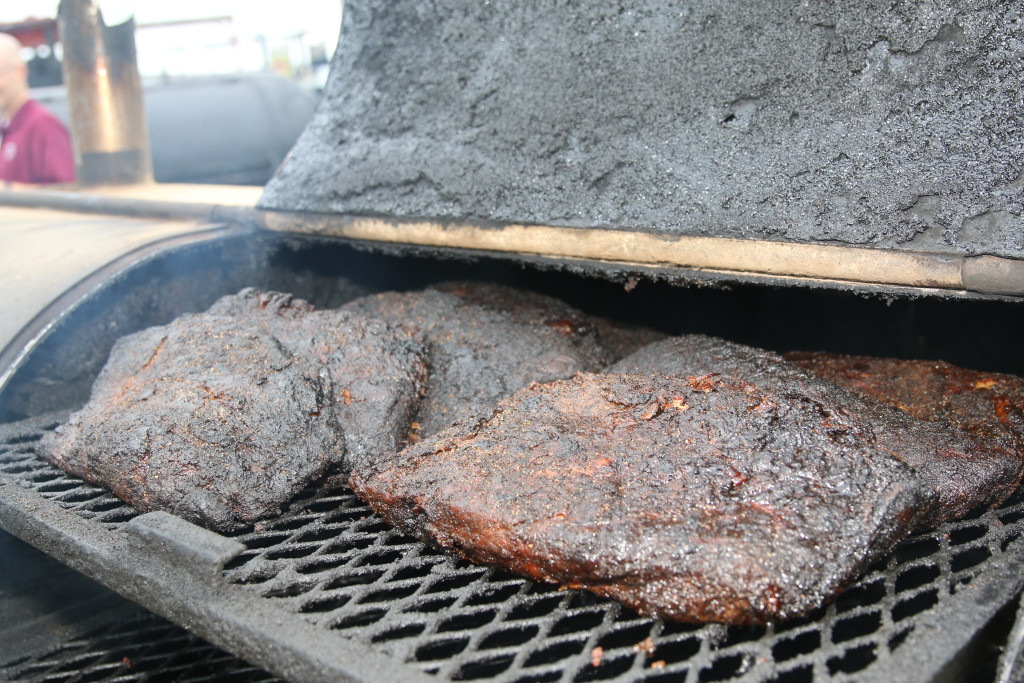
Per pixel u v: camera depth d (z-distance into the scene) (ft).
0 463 3.47
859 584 2.73
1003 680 2.55
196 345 3.42
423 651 2.96
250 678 3.54
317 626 2.63
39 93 9.67
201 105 9.70
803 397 2.99
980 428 3.18
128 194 4.98
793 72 3.12
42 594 3.81
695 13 3.29
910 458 2.96
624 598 2.69
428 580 2.86
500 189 3.57
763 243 3.10
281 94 10.60
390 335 3.56
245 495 3.07
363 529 3.12
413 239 3.78
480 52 3.73
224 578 2.78
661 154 3.30
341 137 4.07
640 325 4.29
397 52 3.97
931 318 3.70
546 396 3.14
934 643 2.48
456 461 2.97
